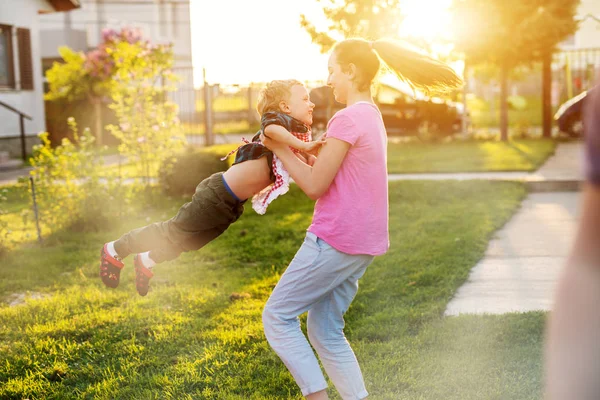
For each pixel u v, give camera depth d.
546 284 5.86
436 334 4.58
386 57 3.26
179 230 3.37
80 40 28.78
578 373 1.17
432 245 7.26
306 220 9.00
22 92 19.34
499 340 4.47
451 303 5.41
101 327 5.03
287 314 3.20
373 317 5.01
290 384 3.96
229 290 5.91
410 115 20.73
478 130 22.48
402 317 4.98
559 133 20.20
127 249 3.50
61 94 23.56
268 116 3.18
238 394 3.87
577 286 1.20
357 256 3.15
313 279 3.15
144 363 4.34
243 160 3.27
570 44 31.48
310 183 3.11
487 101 40.75
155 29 36.75
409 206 9.66
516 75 23.03
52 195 8.83
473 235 7.64
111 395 3.91
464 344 4.40
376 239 3.14
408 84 3.34
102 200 8.95
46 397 3.91
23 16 19.50
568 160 14.01
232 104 28.06
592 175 1.18
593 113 1.19
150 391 3.89
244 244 7.74
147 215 9.56
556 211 9.34
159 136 10.86
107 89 23.20
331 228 3.12
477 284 5.93
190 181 10.62
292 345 3.17
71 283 6.34
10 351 4.61
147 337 4.82
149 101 11.05
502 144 17.88
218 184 3.29
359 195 3.10
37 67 20.11
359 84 3.24
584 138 1.22
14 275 6.66
